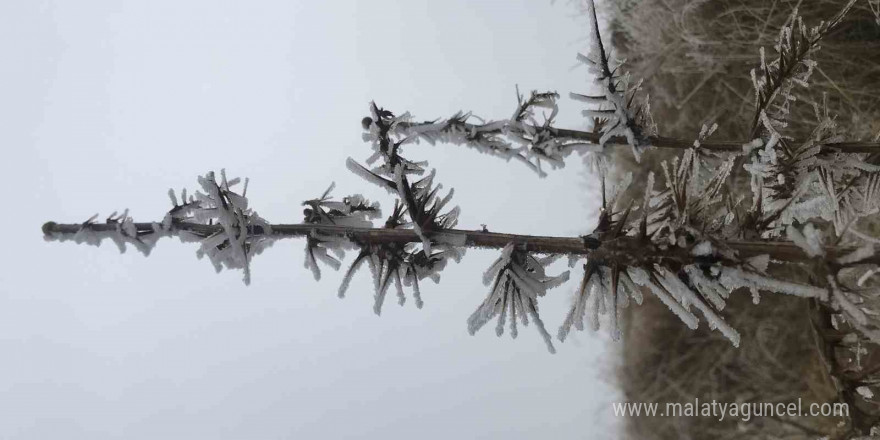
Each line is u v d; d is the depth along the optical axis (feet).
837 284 6.72
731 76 22.09
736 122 21.74
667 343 22.90
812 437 19.12
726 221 8.59
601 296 8.04
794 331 20.54
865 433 7.43
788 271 19.42
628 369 23.67
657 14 23.68
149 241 8.58
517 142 9.81
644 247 7.66
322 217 8.93
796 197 8.54
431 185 8.84
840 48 20.26
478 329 8.46
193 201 8.66
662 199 9.13
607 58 9.93
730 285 7.43
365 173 9.01
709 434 21.34
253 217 8.73
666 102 22.98
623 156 23.30
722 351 21.83
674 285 7.48
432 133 9.43
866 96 19.66
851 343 7.62
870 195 10.46
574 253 8.27
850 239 14.82
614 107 9.68
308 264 8.81
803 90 20.03
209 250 8.63
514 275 8.25
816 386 19.61
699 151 10.38
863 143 10.00
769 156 9.74
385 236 8.66
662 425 22.34
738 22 22.25
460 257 8.89
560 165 9.98
